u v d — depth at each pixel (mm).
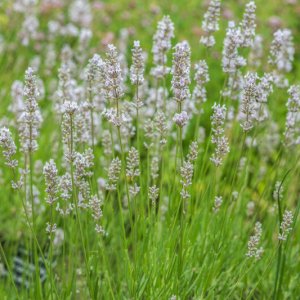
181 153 1029
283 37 1280
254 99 1071
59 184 1046
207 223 1135
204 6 2641
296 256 1240
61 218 1340
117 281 1157
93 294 1057
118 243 1273
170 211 1122
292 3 2809
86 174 1073
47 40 2240
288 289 1198
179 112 1023
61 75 1269
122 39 1960
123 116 1053
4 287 1250
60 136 1286
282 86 1300
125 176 1036
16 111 1366
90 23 2391
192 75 1493
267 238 1231
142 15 2617
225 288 1122
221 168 1276
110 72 1002
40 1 2537
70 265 1081
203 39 1199
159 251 1112
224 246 1149
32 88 1015
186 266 1120
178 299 1073
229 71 1159
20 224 1395
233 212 1164
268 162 1535
